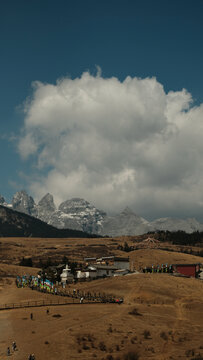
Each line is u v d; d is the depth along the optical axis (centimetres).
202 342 6625
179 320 8475
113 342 6438
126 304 10181
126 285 12506
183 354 5912
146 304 10262
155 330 7419
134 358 5603
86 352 5841
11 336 6644
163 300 10725
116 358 5581
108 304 10131
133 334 7012
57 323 7625
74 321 7844
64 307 9444
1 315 8394
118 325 7638
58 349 5928
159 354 5903
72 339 6469
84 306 9669
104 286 12838
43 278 15150
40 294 11625
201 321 8431
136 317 8512
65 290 12669
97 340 6500
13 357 5503
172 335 7050
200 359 5569
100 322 7819
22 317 8162
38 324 7525
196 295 11406
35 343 6225
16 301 10331
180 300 10769
